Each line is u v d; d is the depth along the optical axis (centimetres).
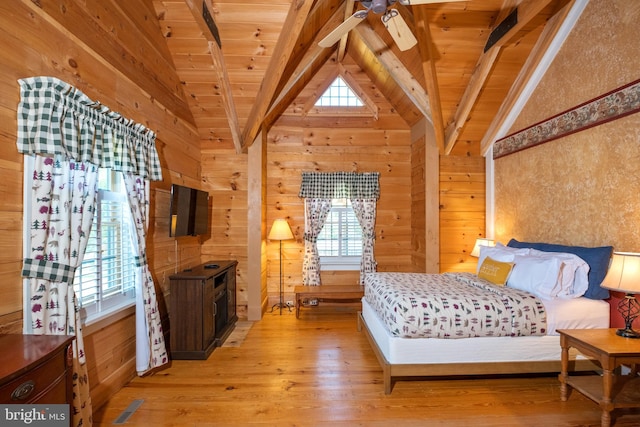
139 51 280
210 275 322
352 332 383
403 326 241
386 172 502
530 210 364
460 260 454
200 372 283
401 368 245
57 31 193
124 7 257
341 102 500
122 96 256
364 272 487
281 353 322
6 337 146
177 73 352
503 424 211
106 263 248
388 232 502
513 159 394
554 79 328
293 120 493
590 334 224
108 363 242
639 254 210
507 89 380
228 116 390
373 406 231
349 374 279
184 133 387
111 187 256
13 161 167
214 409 228
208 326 322
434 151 442
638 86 238
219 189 454
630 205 246
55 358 135
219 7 295
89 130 204
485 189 456
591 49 282
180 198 328
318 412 224
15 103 168
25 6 172
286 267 496
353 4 347
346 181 490
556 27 306
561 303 253
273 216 493
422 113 436
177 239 369
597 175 275
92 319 222
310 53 379
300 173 495
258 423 212
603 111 266
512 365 247
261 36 319
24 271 170
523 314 246
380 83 470
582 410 226
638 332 221
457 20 316
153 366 272
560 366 248
